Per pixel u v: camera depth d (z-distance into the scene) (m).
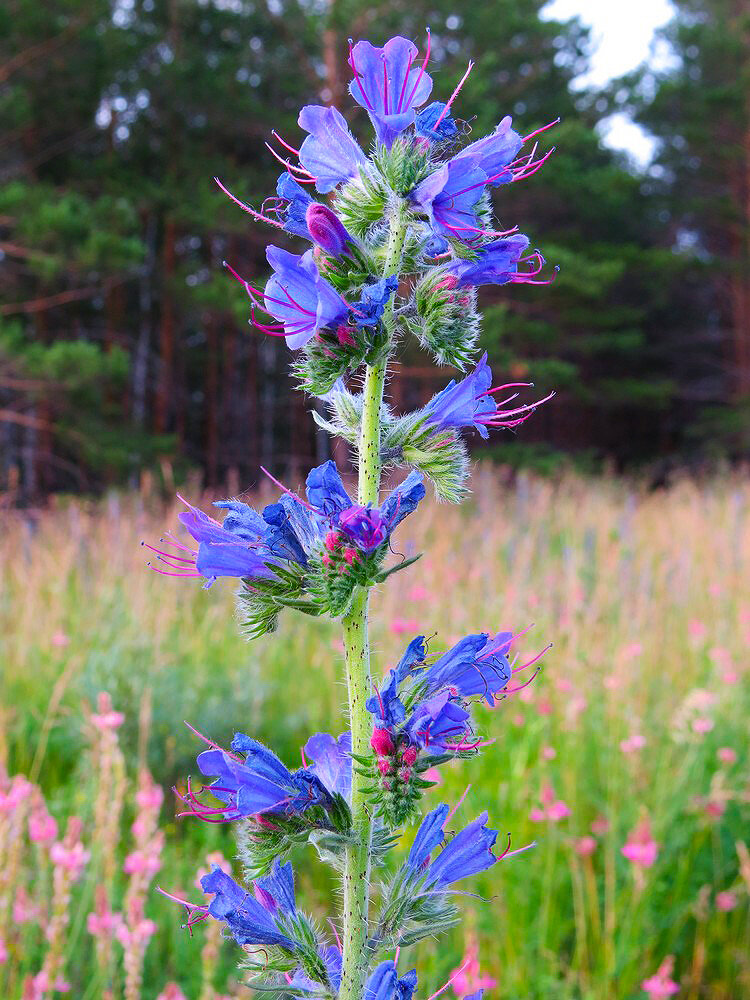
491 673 2.37
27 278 22.97
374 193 2.43
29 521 12.65
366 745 2.34
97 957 3.69
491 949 4.46
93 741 5.00
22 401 19.69
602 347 27.66
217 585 9.00
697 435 31.25
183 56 23.44
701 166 32.97
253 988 2.42
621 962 4.34
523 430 31.30
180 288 22.02
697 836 5.26
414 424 2.50
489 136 2.42
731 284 33.34
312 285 2.38
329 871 4.94
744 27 29.84
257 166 24.56
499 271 2.45
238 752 2.36
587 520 11.52
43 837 3.93
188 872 4.72
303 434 30.12
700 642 6.99
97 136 25.28
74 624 8.03
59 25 19.39
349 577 2.31
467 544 8.82
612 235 32.69
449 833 2.68
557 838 4.92
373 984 2.18
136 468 18.55
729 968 4.54
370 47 2.44
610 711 5.84
